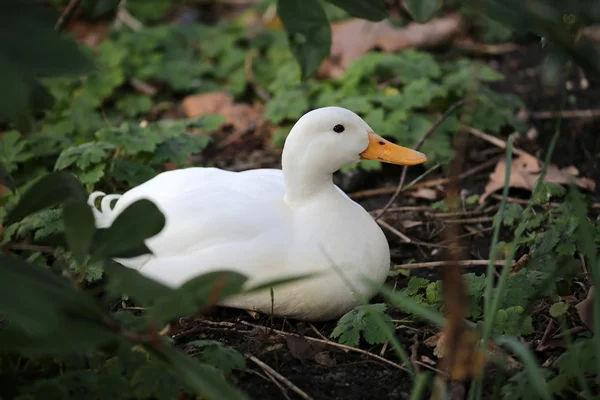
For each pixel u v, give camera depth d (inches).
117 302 179.9
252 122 277.3
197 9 366.3
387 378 153.6
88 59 97.7
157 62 304.0
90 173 211.9
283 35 324.2
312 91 272.2
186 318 171.9
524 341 157.0
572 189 134.0
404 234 214.1
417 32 307.9
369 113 249.0
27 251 195.6
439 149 242.5
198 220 167.2
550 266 171.5
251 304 168.1
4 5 96.0
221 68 308.8
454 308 118.6
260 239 162.9
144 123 258.5
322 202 167.5
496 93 265.3
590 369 135.6
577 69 285.1
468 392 145.7
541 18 119.0
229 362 140.3
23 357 148.2
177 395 130.5
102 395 127.5
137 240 113.7
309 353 160.4
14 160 230.2
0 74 90.7
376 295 181.8
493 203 225.3
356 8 147.9
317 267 161.8
